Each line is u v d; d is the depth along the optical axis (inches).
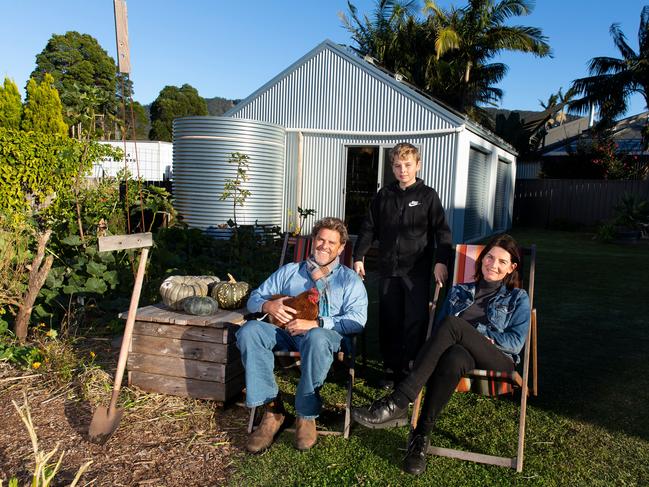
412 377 111.5
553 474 106.5
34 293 164.4
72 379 143.2
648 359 174.4
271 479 102.7
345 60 438.6
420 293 144.6
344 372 161.9
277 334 123.3
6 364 152.7
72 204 288.5
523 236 625.0
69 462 106.3
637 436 122.5
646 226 563.2
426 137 421.4
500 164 677.9
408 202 144.6
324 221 132.5
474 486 102.0
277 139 394.3
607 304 253.6
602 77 1062.4
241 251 276.2
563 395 145.3
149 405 130.6
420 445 107.3
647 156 939.3
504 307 121.6
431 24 995.9
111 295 200.7
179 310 140.5
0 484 96.8
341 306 131.3
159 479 102.0
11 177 339.9
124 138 201.6
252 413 119.8
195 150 367.6
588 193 748.0
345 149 444.1
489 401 142.2
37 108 523.2
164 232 265.6
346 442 118.6
